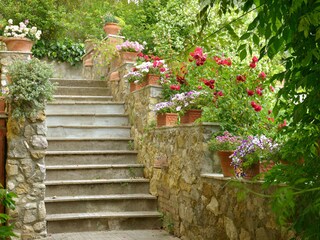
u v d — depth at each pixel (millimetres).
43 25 11141
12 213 5434
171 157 5824
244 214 3988
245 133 4930
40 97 5613
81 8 12086
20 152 5551
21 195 5520
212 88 5254
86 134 7484
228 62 5398
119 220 5957
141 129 7004
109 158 6996
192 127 5195
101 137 7379
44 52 11219
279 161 3574
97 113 7910
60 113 7656
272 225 3506
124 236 5566
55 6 11938
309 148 2748
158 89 6672
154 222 6062
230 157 4148
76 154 6836
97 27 11531
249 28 2840
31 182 5566
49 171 6480
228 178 4297
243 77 5230
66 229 5781
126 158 7086
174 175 5715
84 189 6371
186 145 5367
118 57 8578
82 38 12297
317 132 2719
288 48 2797
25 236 5453
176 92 6527
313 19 2316
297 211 2799
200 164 4961
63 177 6535
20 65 5566
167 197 5965
